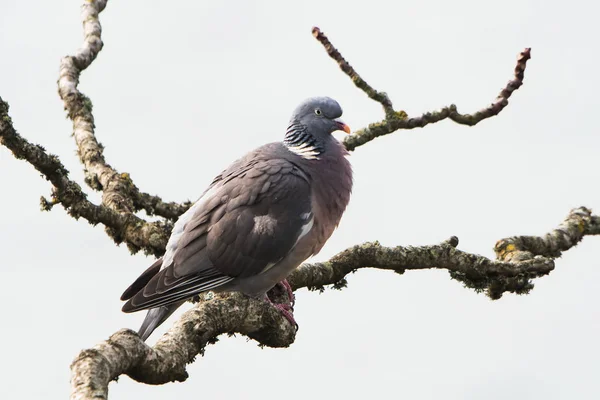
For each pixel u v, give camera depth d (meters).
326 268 11.88
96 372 7.60
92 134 13.24
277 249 11.35
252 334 10.59
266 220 11.41
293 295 11.91
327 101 12.40
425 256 11.84
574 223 13.17
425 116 12.95
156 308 11.32
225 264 11.35
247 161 12.06
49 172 11.36
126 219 12.12
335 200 12.00
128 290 11.55
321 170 12.02
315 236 11.73
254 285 11.52
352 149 12.97
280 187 11.59
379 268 11.93
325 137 12.35
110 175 12.73
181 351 8.84
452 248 11.94
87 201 11.78
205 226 11.52
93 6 14.36
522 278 11.93
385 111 13.02
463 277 12.04
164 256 11.70
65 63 13.70
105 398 7.34
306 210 11.57
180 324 9.30
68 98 13.44
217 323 9.73
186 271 11.32
